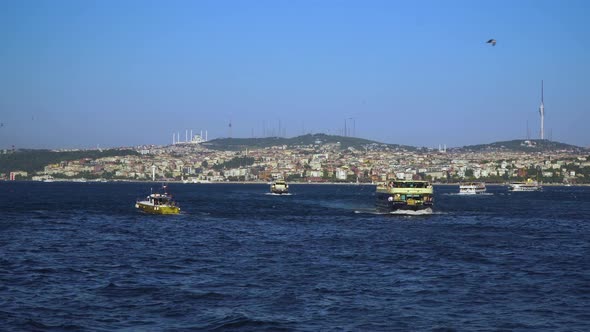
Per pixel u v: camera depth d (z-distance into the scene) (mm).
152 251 77625
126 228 107875
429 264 67688
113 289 54031
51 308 47469
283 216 139250
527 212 158250
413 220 127688
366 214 145750
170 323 43750
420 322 44562
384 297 51594
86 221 122625
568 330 43062
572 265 67938
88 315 45656
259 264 67250
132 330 42094
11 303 48906
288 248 80688
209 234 98312
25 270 63156
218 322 43969
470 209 168125
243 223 119625
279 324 43594
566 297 52188
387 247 81625
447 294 52875
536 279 59656
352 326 43469
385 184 161000
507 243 87188
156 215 140000
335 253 75875
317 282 57312
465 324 44219
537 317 46094
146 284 56156
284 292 53000
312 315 45906
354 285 56094
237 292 52938
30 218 129500
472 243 86688
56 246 82188
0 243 84625
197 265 66625
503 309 48188
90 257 72312
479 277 60406
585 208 179875
